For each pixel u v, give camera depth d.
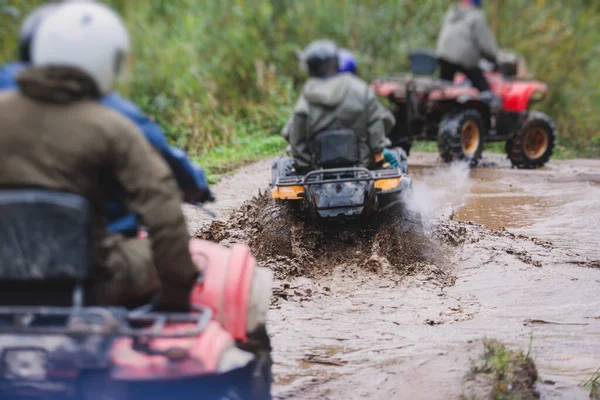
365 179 10.27
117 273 4.11
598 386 6.16
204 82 22.28
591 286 9.23
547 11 30.50
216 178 16.83
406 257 10.27
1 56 18.23
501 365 6.17
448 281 9.47
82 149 3.91
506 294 8.97
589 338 7.45
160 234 3.95
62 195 3.80
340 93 10.65
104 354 3.84
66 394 3.92
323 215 10.27
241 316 4.46
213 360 3.97
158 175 4.00
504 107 20.00
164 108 21.05
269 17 25.72
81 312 3.71
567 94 28.33
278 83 24.41
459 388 5.95
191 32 22.97
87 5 4.15
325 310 8.39
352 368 6.60
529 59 28.77
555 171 19.50
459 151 19.23
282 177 10.74
